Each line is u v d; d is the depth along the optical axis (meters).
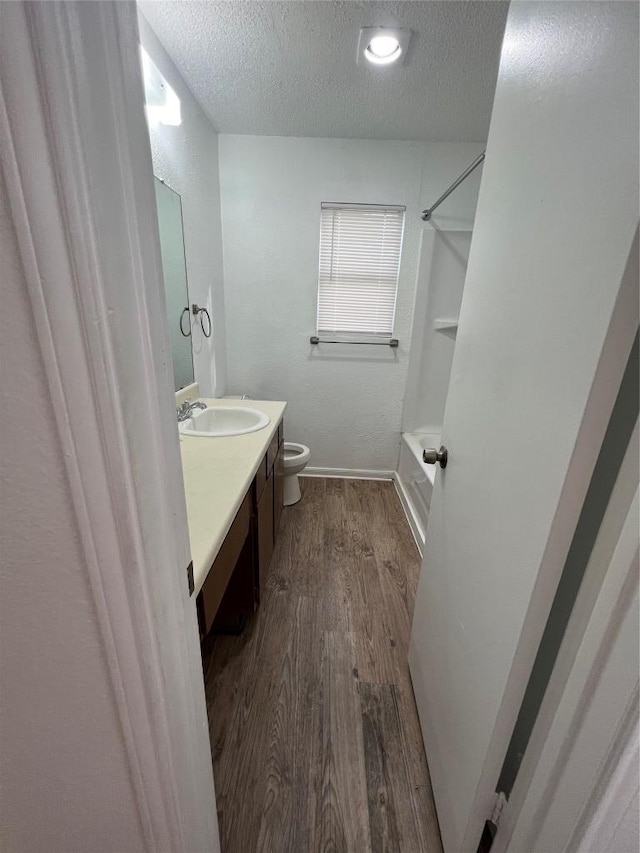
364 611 1.65
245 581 1.41
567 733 0.51
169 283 1.70
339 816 0.96
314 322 2.61
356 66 1.53
